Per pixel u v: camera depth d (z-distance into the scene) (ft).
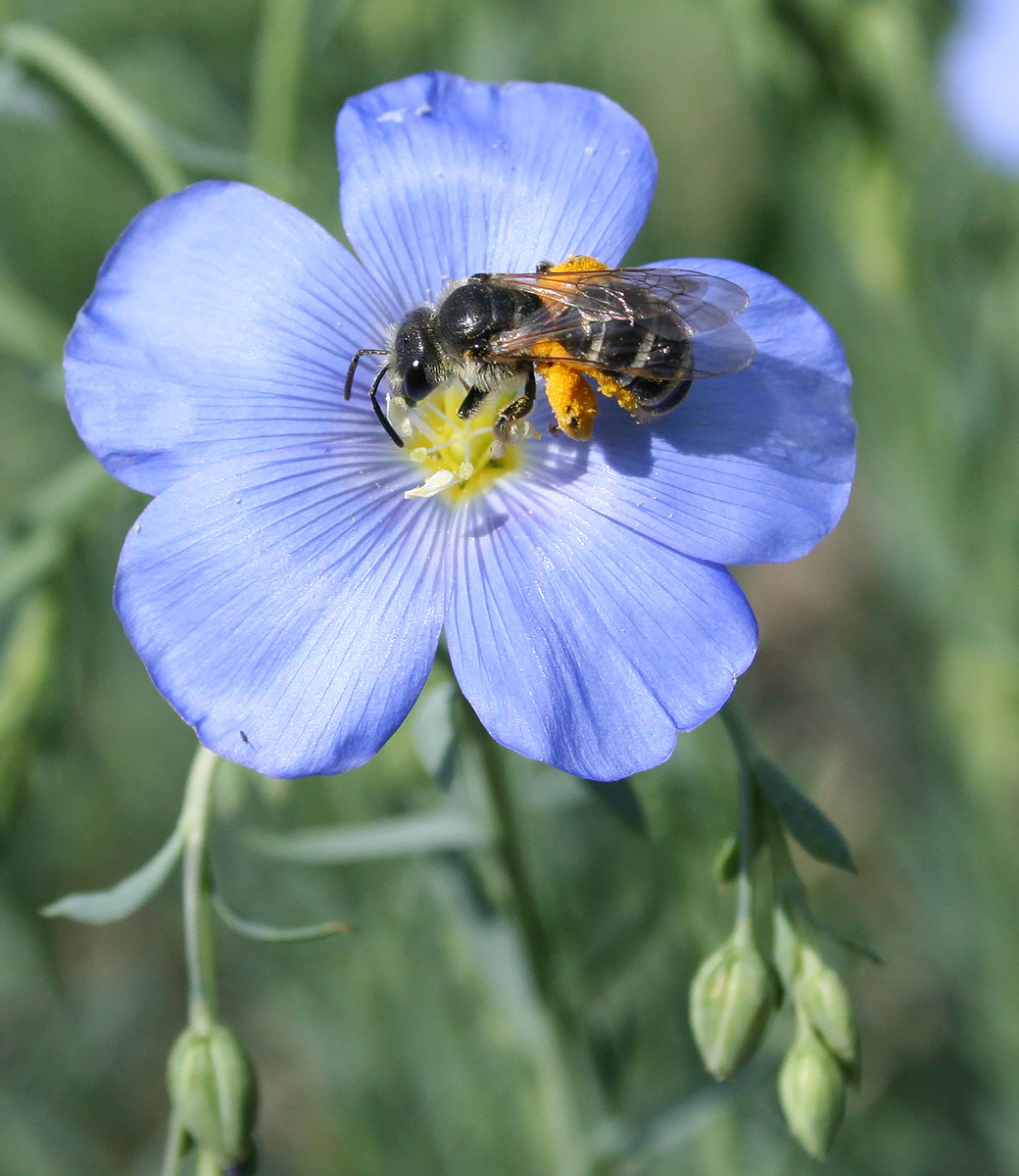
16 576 0.50
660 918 0.53
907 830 0.61
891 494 0.59
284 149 0.53
